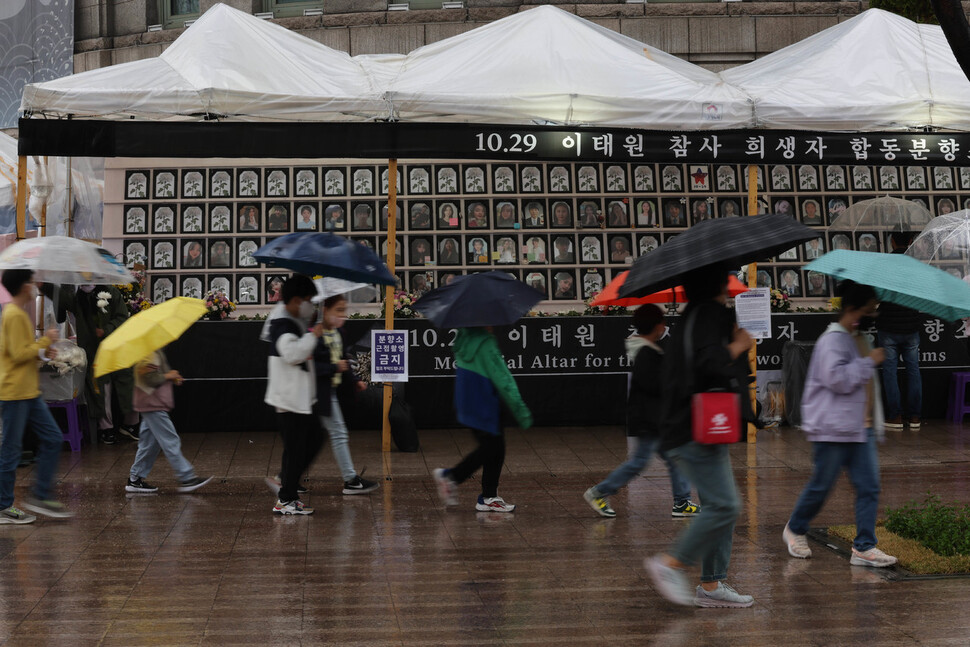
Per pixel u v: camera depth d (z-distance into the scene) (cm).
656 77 1239
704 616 669
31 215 1477
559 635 634
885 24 1339
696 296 665
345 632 639
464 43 1305
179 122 1167
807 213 1585
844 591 718
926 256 1265
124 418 1347
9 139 1561
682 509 939
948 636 625
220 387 1378
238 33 1213
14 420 907
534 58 1232
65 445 1303
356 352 1387
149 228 1527
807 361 1407
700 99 1216
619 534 884
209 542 859
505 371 938
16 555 818
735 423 636
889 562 769
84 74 1180
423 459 1220
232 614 673
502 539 868
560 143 1205
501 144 1199
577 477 1130
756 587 730
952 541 797
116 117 1287
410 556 816
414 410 1399
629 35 1712
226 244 1530
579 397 1416
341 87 1197
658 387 898
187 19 1812
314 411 962
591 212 1555
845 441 760
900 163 1255
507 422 1416
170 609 684
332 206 1542
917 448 1265
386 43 1723
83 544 852
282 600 703
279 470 1162
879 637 625
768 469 1162
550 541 862
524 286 948
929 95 1247
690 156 1225
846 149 1246
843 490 1049
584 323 1413
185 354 1372
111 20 1814
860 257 740
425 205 1545
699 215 1570
